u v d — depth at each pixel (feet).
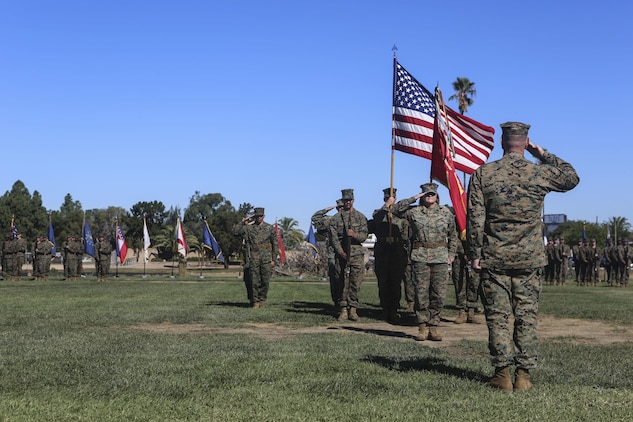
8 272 115.03
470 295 45.62
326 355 28.30
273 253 54.54
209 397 20.03
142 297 66.59
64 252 117.80
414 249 35.99
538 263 21.70
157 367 24.99
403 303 64.59
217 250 137.80
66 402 19.24
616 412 18.42
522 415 18.06
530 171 21.97
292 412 18.25
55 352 28.84
